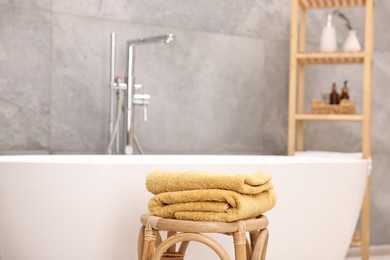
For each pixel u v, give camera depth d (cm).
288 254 297
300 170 292
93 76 381
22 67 359
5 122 355
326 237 308
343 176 308
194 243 268
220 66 426
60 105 371
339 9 468
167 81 406
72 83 375
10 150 357
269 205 233
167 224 214
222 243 269
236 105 433
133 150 379
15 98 357
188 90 414
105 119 386
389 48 482
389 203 480
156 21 402
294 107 415
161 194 221
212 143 425
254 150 442
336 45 444
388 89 481
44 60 366
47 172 259
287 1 452
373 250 472
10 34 355
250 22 437
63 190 259
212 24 422
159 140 404
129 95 371
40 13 363
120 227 261
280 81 451
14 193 265
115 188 259
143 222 222
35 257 269
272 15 446
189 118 415
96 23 381
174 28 408
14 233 270
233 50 430
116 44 388
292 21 412
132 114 371
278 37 449
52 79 369
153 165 262
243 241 212
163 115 405
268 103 446
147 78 399
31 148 363
